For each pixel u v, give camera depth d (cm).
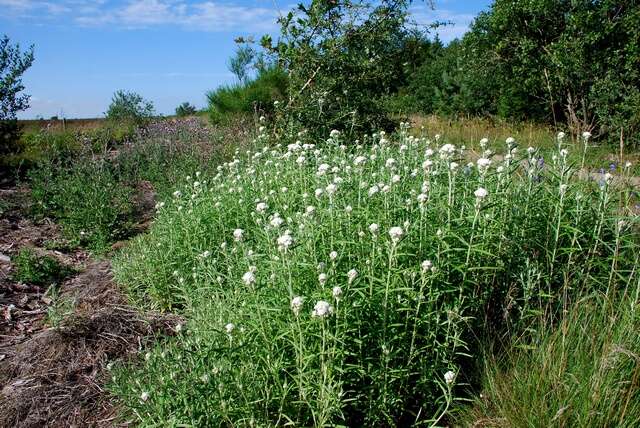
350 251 337
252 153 845
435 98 1933
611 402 242
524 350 302
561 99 1293
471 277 328
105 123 1831
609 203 394
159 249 484
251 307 295
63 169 895
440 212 342
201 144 1116
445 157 361
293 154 596
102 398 332
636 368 248
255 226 483
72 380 349
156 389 278
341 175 489
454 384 269
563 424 242
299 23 879
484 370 298
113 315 418
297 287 295
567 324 307
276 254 337
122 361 364
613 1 1302
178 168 970
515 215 366
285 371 269
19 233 692
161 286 454
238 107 1361
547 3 1393
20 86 1070
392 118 972
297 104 892
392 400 276
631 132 909
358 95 881
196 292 422
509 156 377
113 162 1084
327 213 374
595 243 370
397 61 943
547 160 452
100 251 638
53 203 784
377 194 395
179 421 254
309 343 274
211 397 257
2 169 1033
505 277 348
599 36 1266
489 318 339
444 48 2161
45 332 399
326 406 248
